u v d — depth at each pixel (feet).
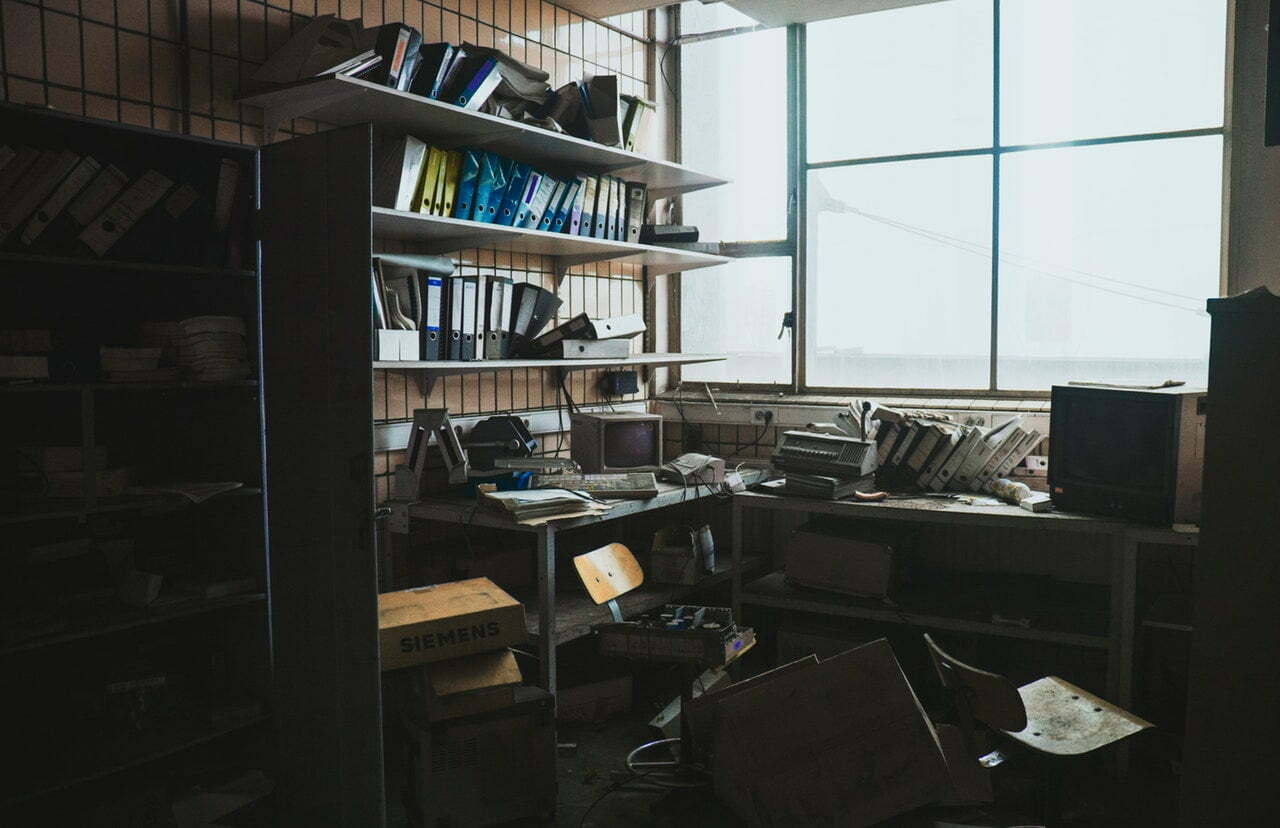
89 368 7.84
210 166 8.88
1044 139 12.76
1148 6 12.04
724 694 9.23
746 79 14.87
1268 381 6.81
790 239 14.64
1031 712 7.95
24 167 7.37
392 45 9.18
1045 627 10.45
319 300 8.04
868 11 13.44
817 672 8.46
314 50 8.81
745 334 15.24
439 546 11.88
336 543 8.09
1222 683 7.13
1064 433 10.59
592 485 11.16
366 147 7.55
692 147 15.39
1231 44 11.51
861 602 11.57
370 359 7.67
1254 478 6.91
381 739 7.85
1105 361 12.66
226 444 8.76
